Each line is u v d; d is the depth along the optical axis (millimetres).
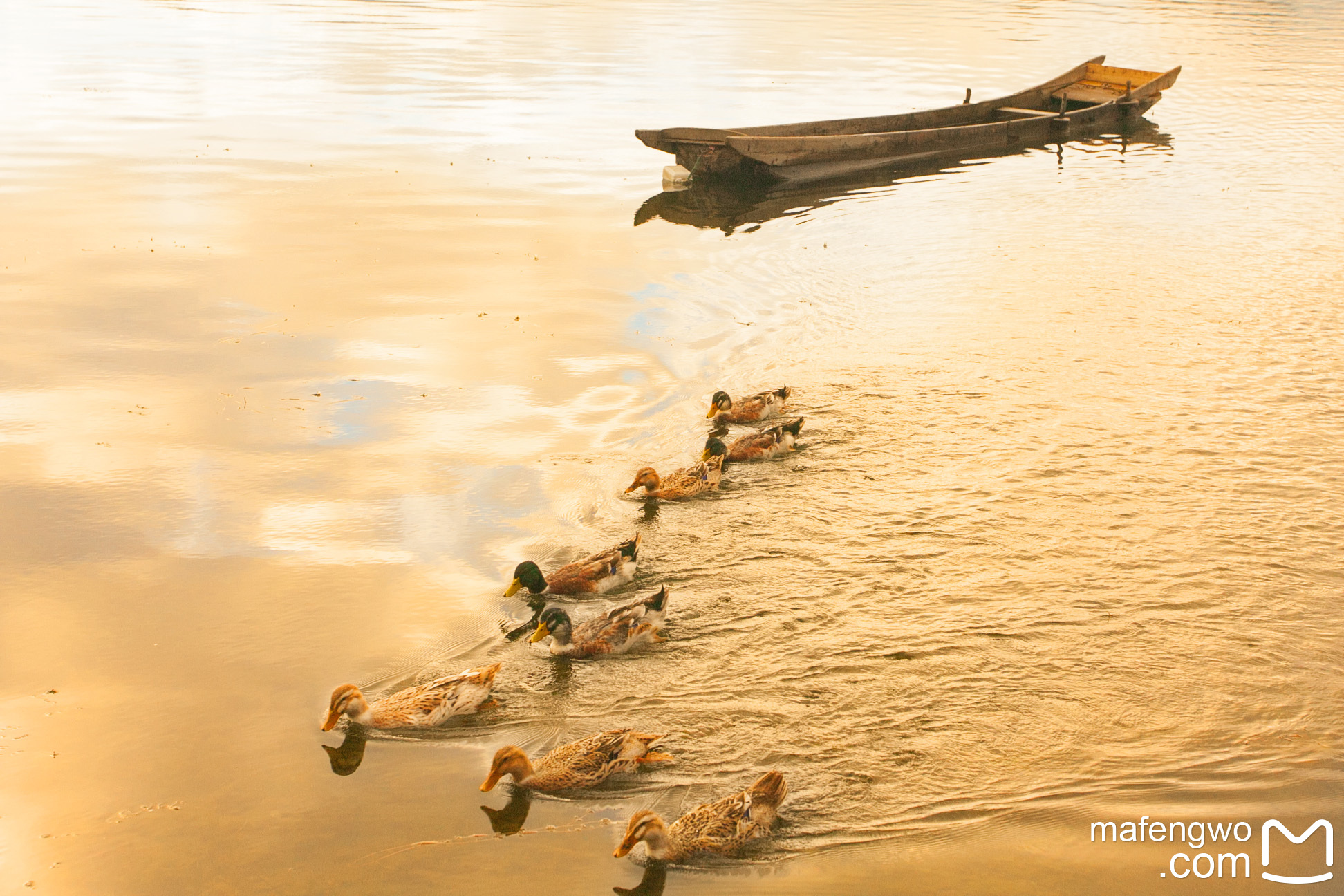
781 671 13156
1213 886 10102
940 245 31656
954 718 12305
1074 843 10625
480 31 76125
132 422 19391
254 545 15852
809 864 10453
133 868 10367
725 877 10312
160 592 14695
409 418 19891
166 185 35438
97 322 23844
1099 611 14141
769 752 11875
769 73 61062
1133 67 64750
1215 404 20453
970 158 44438
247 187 35625
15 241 29203
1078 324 24828
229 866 10406
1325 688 12641
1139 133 48469
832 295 27156
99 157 38938
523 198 35906
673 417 20250
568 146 43625
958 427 19641
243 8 86750
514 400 20766
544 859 10555
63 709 12492
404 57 63781
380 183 36812
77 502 16812
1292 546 15586
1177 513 16531
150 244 29312
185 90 52156
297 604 14516
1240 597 14391
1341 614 14016
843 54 68625
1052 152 45250
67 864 10391
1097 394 20984
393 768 11742
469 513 16828
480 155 41531
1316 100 55281
